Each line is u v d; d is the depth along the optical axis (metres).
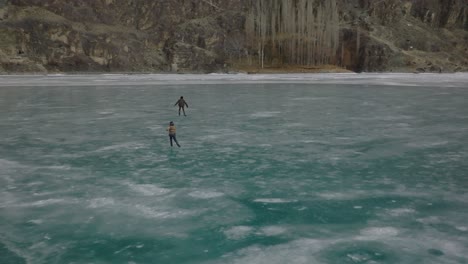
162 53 131.00
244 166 15.25
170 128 18.67
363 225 9.57
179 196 11.77
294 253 8.19
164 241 8.82
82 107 35.03
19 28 105.19
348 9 155.38
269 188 12.51
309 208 10.74
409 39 147.75
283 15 141.88
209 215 10.29
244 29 142.12
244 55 137.88
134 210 10.65
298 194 11.91
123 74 109.56
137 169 14.85
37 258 8.05
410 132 22.59
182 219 10.04
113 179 13.55
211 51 135.38
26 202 11.27
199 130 23.39
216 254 8.20
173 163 15.76
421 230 9.25
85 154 17.34
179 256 8.13
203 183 13.07
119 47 118.31
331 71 127.88
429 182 13.07
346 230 9.30
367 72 133.00
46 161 16.12
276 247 8.46
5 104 37.19
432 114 30.48
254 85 66.44
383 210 10.55
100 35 117.12
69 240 8.89
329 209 10.66
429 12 163.50
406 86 64.25
